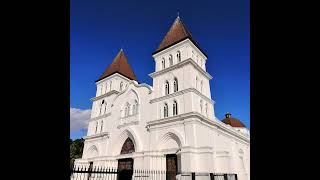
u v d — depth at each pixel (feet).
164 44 117.08
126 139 113.50
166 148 92.22
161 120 96.07
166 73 106.42
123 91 125.39
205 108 101.09
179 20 120.88
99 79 149.59
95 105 143.43
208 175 71.41
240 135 140.05
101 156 118.73
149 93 109.91
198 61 109.81
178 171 80.33
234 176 79.00
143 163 94.68
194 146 83.05
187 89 93.20
